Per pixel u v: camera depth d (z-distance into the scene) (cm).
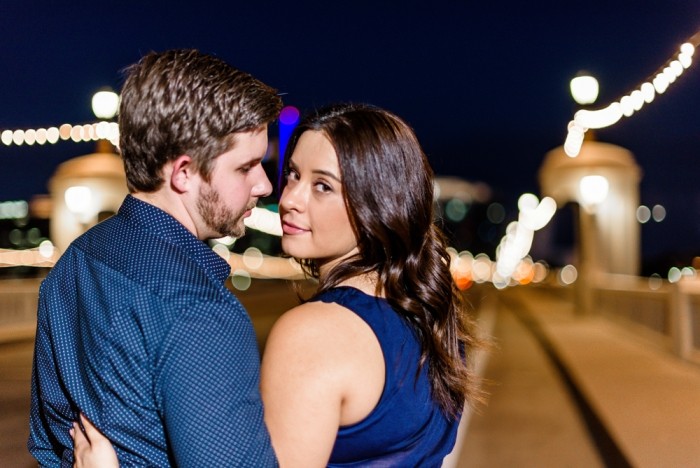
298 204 176
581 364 1196
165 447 150
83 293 154
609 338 1650
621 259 2348
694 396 901
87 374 153
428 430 169
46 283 167
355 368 154
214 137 158
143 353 146
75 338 159
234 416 142
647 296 1576
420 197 178
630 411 809
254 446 143
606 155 2295
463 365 182
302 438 150
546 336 1705
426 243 185
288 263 6512
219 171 162
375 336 159
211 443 141
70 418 163
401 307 167
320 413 151
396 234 172
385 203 172
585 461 619
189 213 165
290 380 152
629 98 1219
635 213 2338
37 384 176
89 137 1284
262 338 1537
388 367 158
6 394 959
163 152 158
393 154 175
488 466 602
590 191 2266
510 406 869
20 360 1266
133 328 147
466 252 11875
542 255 12575
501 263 8881
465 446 672
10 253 2189
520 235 6981
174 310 145
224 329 145
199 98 157
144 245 154
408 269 175
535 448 663
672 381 1022
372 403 157
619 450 637
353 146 172
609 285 2119
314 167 175
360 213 171
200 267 157
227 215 166
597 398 887
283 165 186
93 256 157
